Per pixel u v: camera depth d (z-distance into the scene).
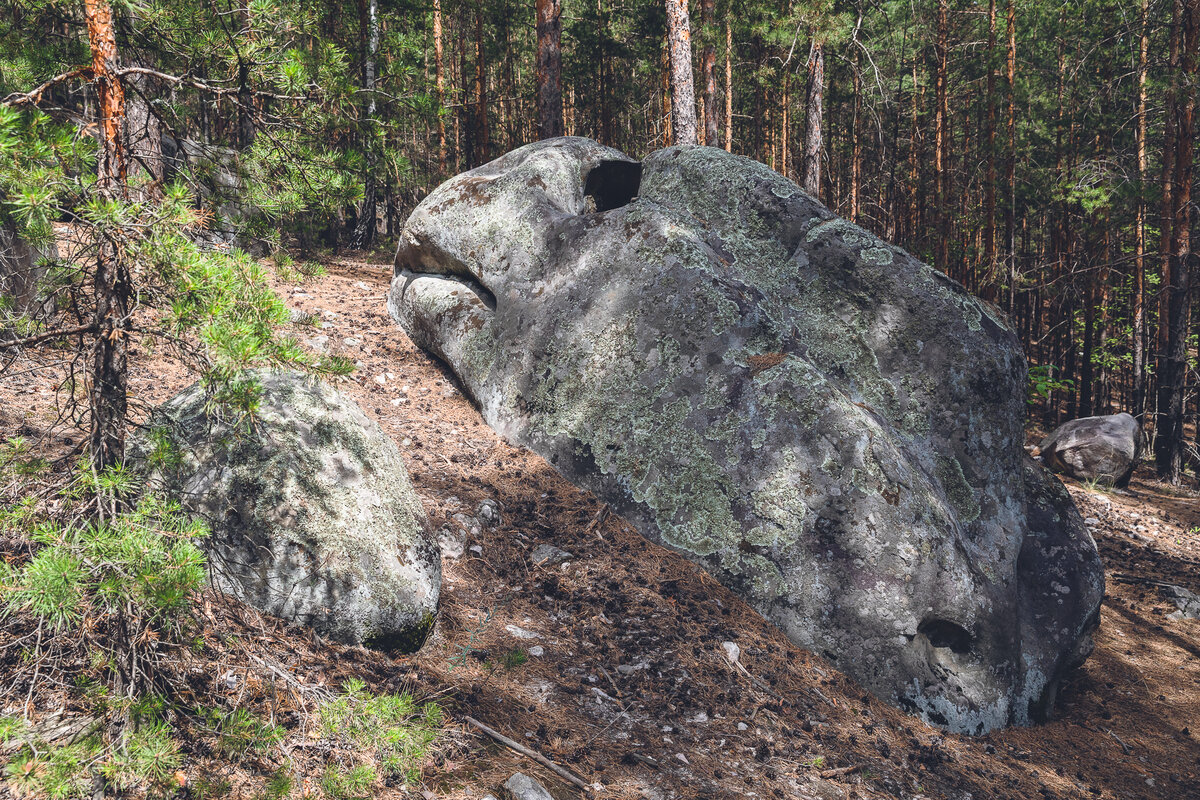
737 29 20.83
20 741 2.93
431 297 9.47
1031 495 8.20
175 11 3.94
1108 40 18.25
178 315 2.99
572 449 7.71
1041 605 7.54
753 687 5.79
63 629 3.27
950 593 6.51
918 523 6.59
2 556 3.74
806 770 5.07
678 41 14.41
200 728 3.55
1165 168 16.19
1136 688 8.08
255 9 3.64
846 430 6.74
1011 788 5.69
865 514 6.52
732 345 7.33
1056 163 23.19
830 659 6.38
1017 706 6.82
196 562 2.88
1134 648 8.94
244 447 4.73
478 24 22.09
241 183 4.09
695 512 6.98
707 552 6.84
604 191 10.01
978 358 7.75
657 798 4.39
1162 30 18.64
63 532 2.77
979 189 25.64
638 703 5.23
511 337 8.41
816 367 7.68
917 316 7.88
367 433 5.45
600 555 6.75
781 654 6.25
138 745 2.94
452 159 31.77
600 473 7.49
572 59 29.81
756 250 8.47
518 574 6.29
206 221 3.43
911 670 6.36
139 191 3.50
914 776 5.43
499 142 34.22
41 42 4.05
